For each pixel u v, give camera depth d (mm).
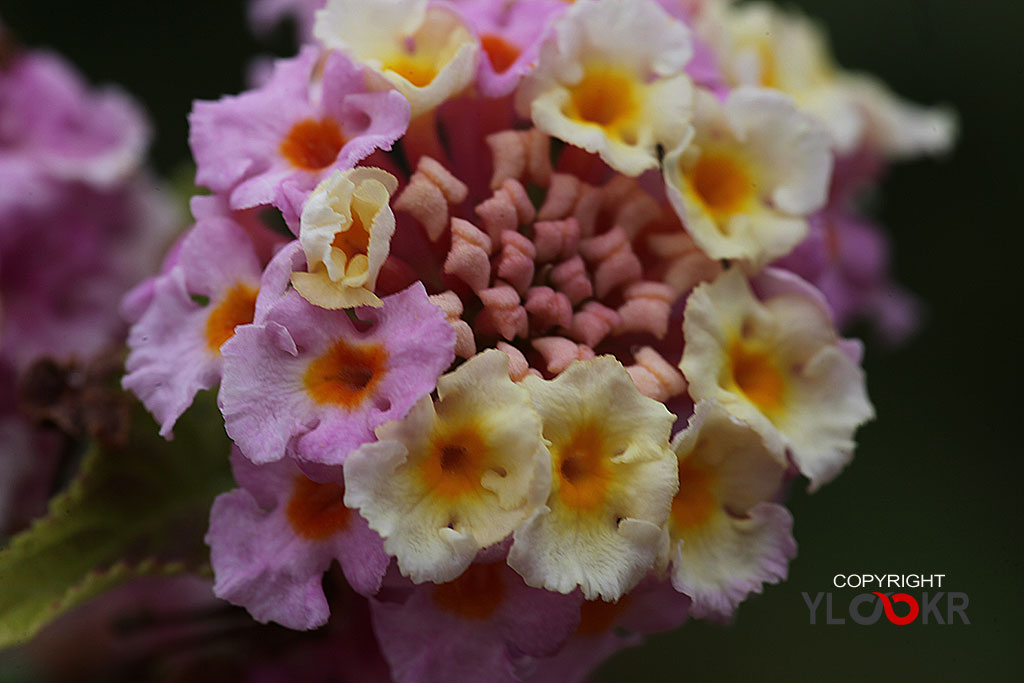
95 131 133
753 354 108
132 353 106
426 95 104
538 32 108
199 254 106
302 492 102
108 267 131
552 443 100
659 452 101
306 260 100
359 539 101
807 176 110
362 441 99
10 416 124
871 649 132
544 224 105
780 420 107
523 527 98
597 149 104
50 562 111
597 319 104
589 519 100
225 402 99
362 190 100
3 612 109
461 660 102
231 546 102
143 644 120
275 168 105
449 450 100
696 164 109
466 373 99
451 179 104
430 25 106
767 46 130
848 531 138
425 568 98
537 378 100
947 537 139
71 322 129
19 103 131
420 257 105
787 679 133
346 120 105
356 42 106
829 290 128
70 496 113
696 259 107
